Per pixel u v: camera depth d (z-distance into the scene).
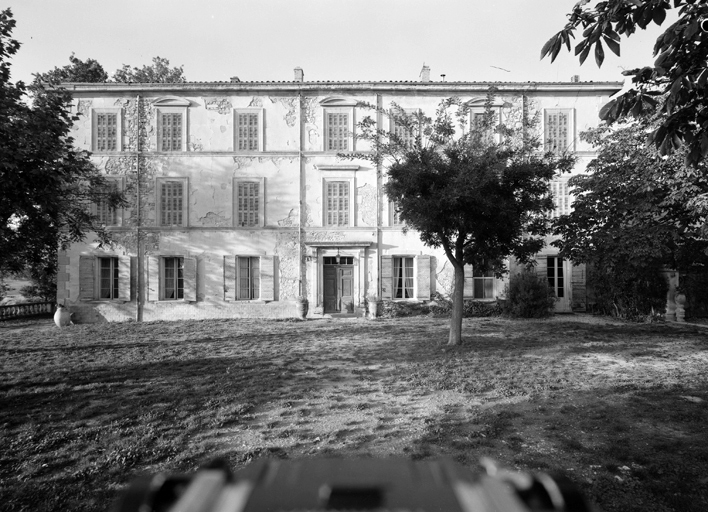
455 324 12.37
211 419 6.21
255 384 8.25
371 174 20.58
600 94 20.84
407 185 11.17
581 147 20.75
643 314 18.77
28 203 7.49
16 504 3.93
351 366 9.90
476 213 11.01
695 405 6.68
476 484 1.90
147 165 20.34
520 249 12.30
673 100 3.89
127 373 9.30
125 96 20.38
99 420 6.22
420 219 11.08
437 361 10.15
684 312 18.44
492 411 6.48
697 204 11.84
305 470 2.00
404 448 5.10
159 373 9.29
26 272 24.75
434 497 1.74
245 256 20.45
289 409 6.70
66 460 4.87
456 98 20.56
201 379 8.70
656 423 5.89
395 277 20.88
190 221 20.34
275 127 20.61
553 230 17.17
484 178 10.39
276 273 20.44
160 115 20.48
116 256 20.06
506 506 1.73
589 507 1.84
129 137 20.36
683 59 4.01
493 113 12.30
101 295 20.23
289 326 17.34
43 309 25.28
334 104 20.59
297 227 20.44
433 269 20.61
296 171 20.56
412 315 20.25
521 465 4.60
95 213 19.97
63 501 3.99
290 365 10.09
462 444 5.19
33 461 4.85
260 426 5.99
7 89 7.81
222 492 1.83
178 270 20.55
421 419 6.18
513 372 9.05
